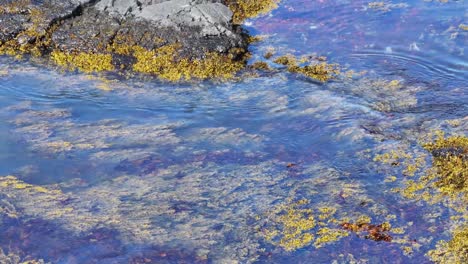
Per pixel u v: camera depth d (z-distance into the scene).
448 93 7.78
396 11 9.14
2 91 7.94
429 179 6.77
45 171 6.97
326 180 6.83
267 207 6.61
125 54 8.34
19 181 6.86
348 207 6.57
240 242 6.36
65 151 7.17
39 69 8.27
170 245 6.34
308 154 7.11
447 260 6.18
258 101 7.81
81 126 7.49
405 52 8.41
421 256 6.21
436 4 9.25
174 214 6.57
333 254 6.26
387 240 6.32
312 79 8.08
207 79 8.14
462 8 9.14
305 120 7.51
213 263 6.22
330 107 7.65
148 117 7.62
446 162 6.89
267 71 8.23
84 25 8.52
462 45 8.45
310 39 8.71
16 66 8.29
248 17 9.14
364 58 8.36
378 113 7.54
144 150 7.19
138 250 6.30
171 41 8.38
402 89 7.88
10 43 8.51
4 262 6.22
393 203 6.59
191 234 6.41
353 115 7.53
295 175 6.89
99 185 6.84
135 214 6.57
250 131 7.41
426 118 7.43
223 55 8.37
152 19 8.51
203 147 7.22
